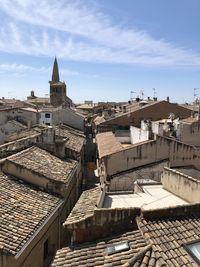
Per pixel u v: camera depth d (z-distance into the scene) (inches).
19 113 2544.3
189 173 1063.6
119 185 1040.2
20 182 895.7
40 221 752.3
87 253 513.7
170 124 1520.7
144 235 499.5
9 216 721.0
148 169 1045.8
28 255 679.7
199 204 569.9
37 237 724.7
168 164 1054.4
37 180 915.4
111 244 518.9
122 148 1136.2
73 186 1160.2
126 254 477.7
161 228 515.8
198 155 1091.9
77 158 1305.4
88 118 3508.9
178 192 726.5
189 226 530.3
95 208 582.2
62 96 4439.0
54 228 851.4
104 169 1080.8
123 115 2193.7
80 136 1831.9
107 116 2630.4
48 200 866.1
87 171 1900.8
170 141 1073.5
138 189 804.6
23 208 777.6
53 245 840.3
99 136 1786.4
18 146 1156.5
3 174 903.7
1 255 607.5
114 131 2016.5
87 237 554.9
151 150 1068.5
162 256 448.1
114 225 551.2
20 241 651.5
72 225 556.1
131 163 1064.8
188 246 479.2
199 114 1642.5
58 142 1189.7
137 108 2458.2
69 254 524.1
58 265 502.3
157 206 639.1
